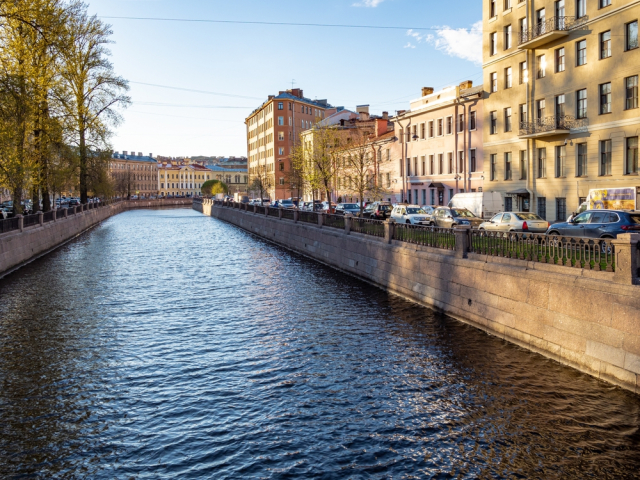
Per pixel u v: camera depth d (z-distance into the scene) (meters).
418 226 19.12
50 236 37.03
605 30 28.38
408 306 18.16
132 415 9.98
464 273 15.57
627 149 27.53
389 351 13.41
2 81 24.42
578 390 10.23
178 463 8.30
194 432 9.30
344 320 16.61
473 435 8.98
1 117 26.08
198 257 33.03
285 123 99.62
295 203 65.50
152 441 8.99
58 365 12.66
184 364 12.74
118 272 26.67
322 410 10.11
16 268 27.69
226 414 10.00
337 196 66.19
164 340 14.70
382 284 21.69
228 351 13.70
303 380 11.63
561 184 31.95
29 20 27.61
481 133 41.59
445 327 15.16
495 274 14.00
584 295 10.92
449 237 16.83
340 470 8.04
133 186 151.50
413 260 18.97
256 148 117.31
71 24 34.38
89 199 95.81
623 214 17.64
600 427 8.97
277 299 19.97
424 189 49.75
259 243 42.19
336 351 13.55
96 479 7.87
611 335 10.23
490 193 33.91
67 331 15.59
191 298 20.23
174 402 10.55
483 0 39.06
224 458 8.43
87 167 48.09
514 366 11.71
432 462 8.20
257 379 11.73
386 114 67.00
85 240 44.66
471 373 11.59
